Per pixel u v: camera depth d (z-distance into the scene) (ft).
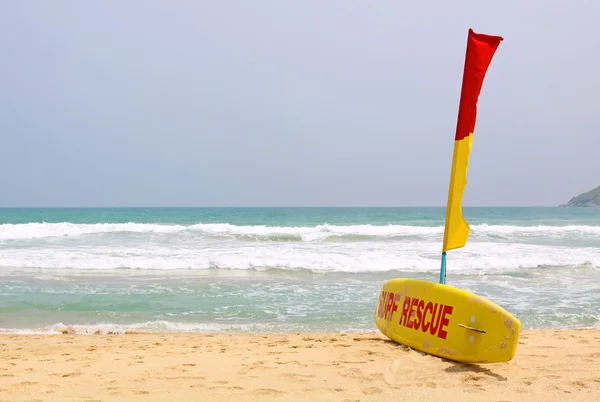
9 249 52.65
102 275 39.81
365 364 15.96
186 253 50.01
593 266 44.91
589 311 28.99
